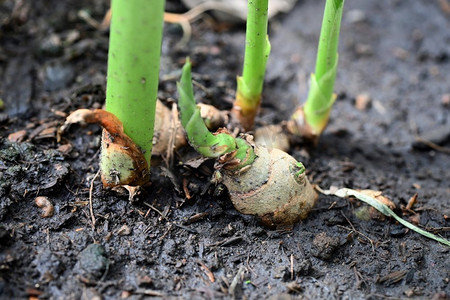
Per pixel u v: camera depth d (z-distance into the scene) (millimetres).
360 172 488
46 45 523
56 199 431
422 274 420
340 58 589
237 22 595
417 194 460
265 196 420
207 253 422
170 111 461
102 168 422
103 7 573
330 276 418
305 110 481
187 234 428
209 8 584
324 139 518
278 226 433
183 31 568
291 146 490
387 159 510
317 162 489
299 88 559
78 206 430
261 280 412
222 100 508
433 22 617
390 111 550
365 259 426
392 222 444
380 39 606
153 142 444
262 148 425
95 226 423
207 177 445
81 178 443
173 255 419
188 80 383
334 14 431
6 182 426
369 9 635
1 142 447
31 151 444
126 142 406
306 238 431
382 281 417
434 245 434
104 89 490
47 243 413
